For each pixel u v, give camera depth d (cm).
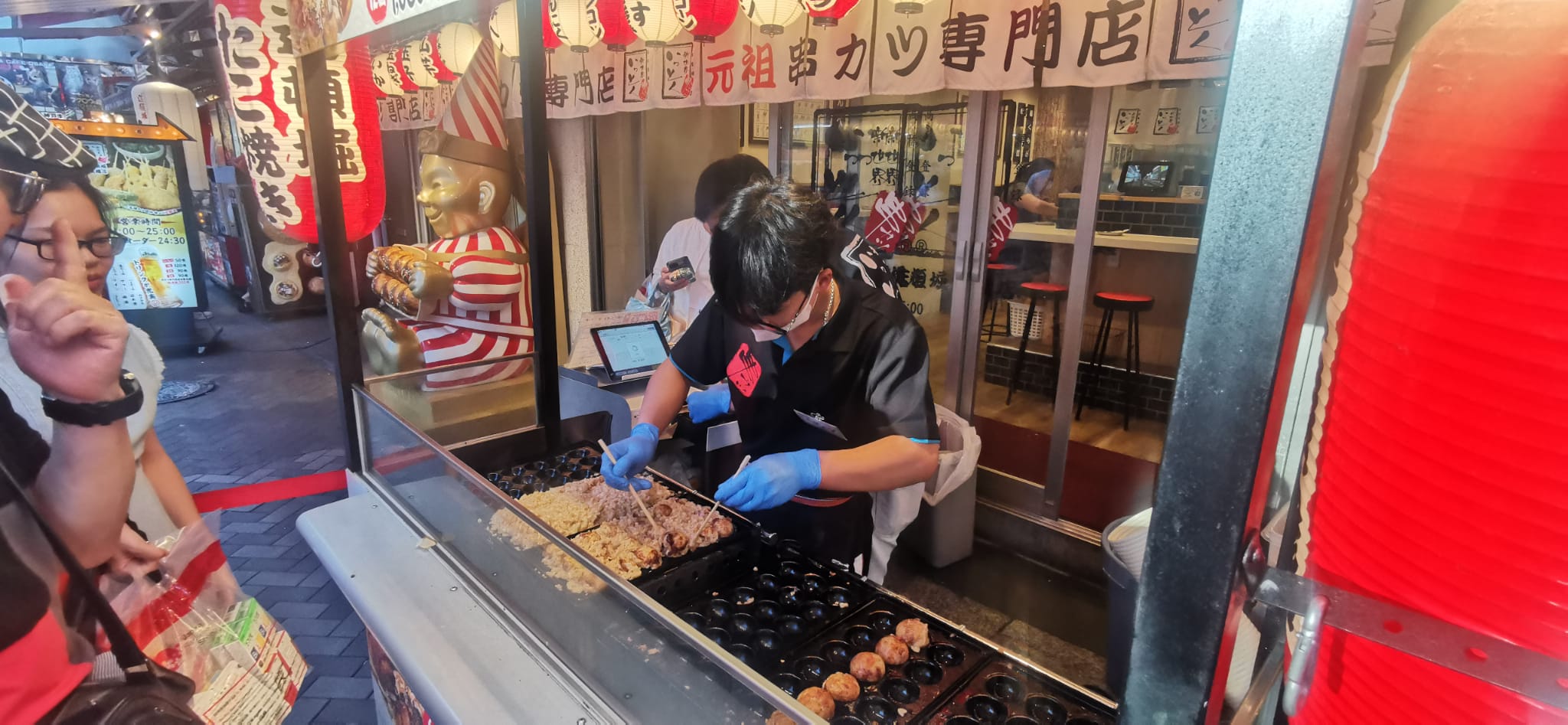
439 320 415
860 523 207
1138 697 56
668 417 207
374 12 178
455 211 412
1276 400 46
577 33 316
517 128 498
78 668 91
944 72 286
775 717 93
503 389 224
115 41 965
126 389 105
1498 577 45
